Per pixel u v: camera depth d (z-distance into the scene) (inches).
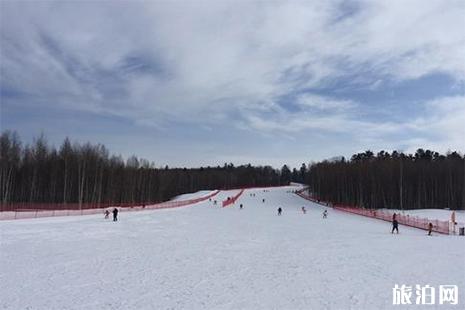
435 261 851.4
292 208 3469.5
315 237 1341.0
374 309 496.7
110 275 690.8
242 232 1492.4
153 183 5093.5
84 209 2517.2
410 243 1180.5
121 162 4539.9
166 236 1325.0
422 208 3828.7
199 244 1129.4
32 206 2561.5
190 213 2623.0
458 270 748.0
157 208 2992.1
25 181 3587.6
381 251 1007.0
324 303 522.9
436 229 1660.9
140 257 889.5
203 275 700.7
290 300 537.6
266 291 586.6
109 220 1898.4
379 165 4242.1
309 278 679.1
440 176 3905.0
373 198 3966.5
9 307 492.7
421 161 4239.7
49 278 657.6
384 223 2018.9
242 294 568.7
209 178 7726.4
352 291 587.2
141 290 585.9
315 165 6309.1
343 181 4505.4
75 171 3700.8
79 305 504.7
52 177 3612.2
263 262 840.9
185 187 7253.9
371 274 713.0
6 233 1246.3
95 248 1011.3
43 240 1125.7
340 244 1151.6
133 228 1569.9
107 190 4015.8
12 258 836.0
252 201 4286.4
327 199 4778.5
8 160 3319.4
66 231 1369.3
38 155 3659.0
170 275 697.6
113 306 501.7
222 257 904.3
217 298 545.6
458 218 2502.5
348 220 2213.3
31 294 554.3
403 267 781.9
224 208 3270.2
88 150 3905.0
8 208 2299.5
